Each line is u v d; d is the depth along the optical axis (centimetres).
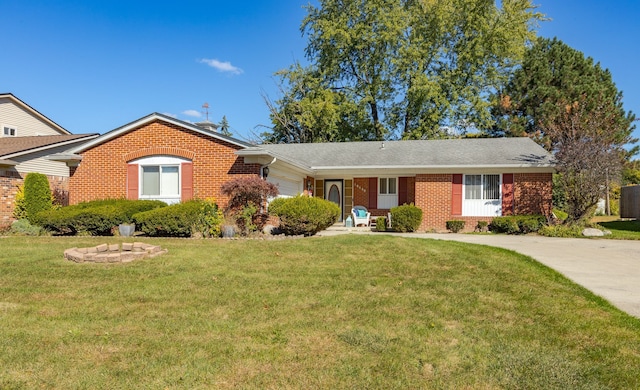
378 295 651
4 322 516
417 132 3219
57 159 1577
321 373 386
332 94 3306
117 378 373
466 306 597
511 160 1836
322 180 2203
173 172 1542
